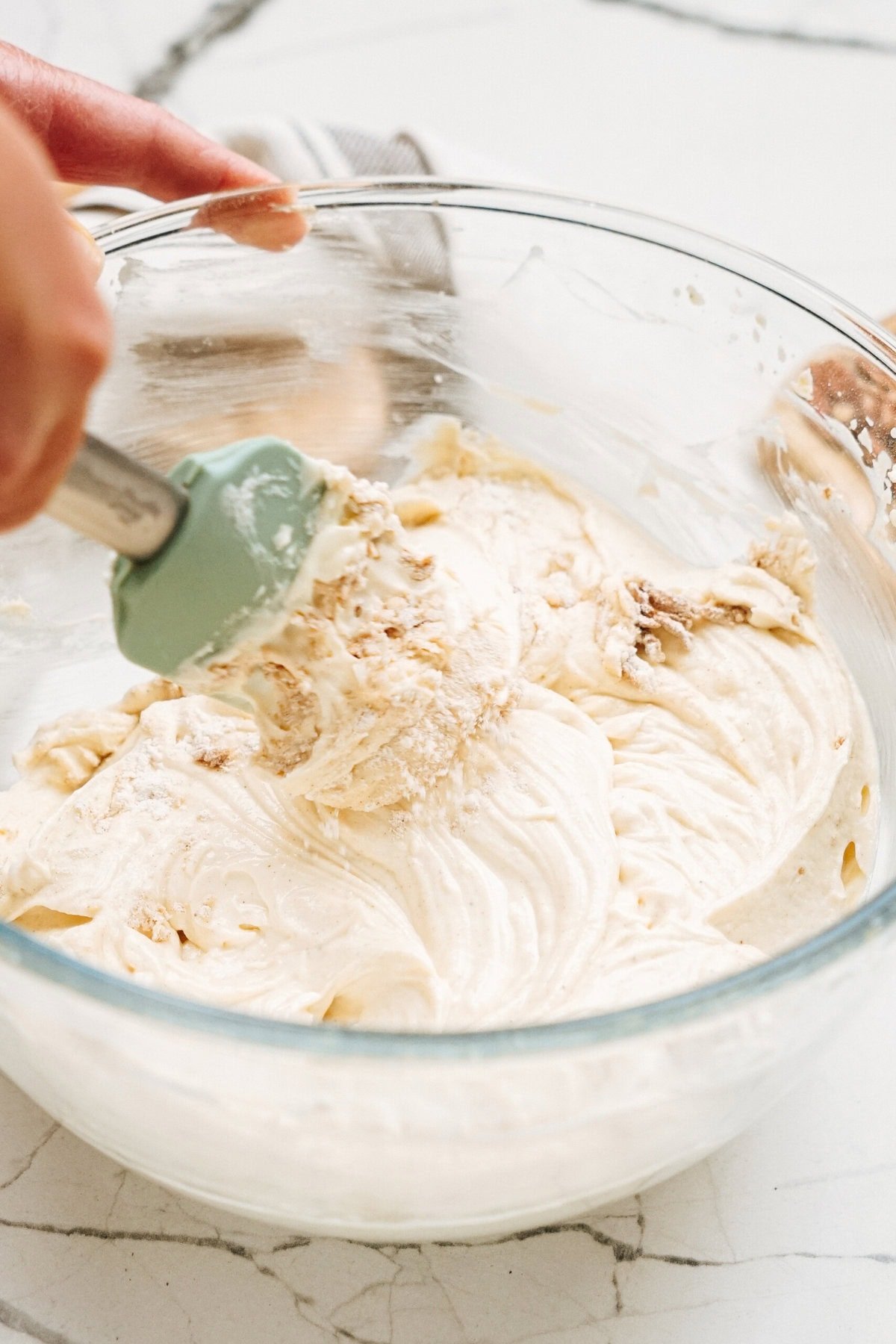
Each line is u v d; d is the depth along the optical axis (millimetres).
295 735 589
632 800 638
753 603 668
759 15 1062
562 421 729
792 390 663
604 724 666
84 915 610
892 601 631
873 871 621
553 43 1048
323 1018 596
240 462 532
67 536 676
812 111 996
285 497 549
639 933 602
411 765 610
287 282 688
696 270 668
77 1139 590
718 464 706
